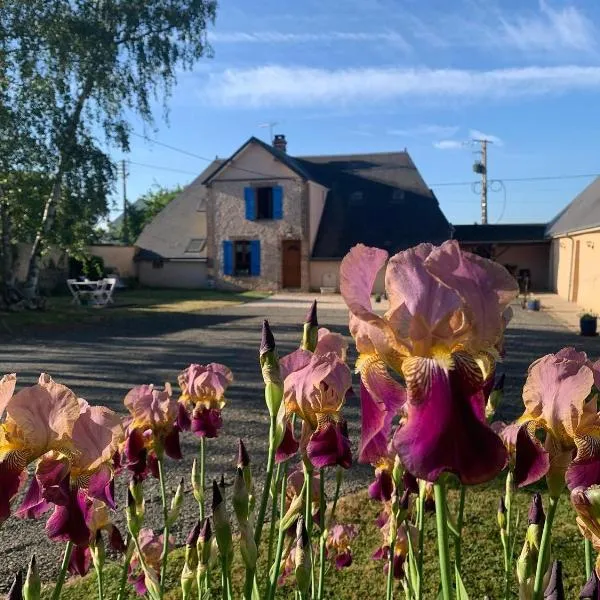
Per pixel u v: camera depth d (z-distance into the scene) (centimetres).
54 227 1975
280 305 2417
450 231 3011
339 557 341
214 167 3891
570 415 151
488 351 138
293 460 573
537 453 154
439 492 140
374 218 3164
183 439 685
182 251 3397
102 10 1886
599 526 137
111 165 1953
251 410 802
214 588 373
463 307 134
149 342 1448
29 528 466
